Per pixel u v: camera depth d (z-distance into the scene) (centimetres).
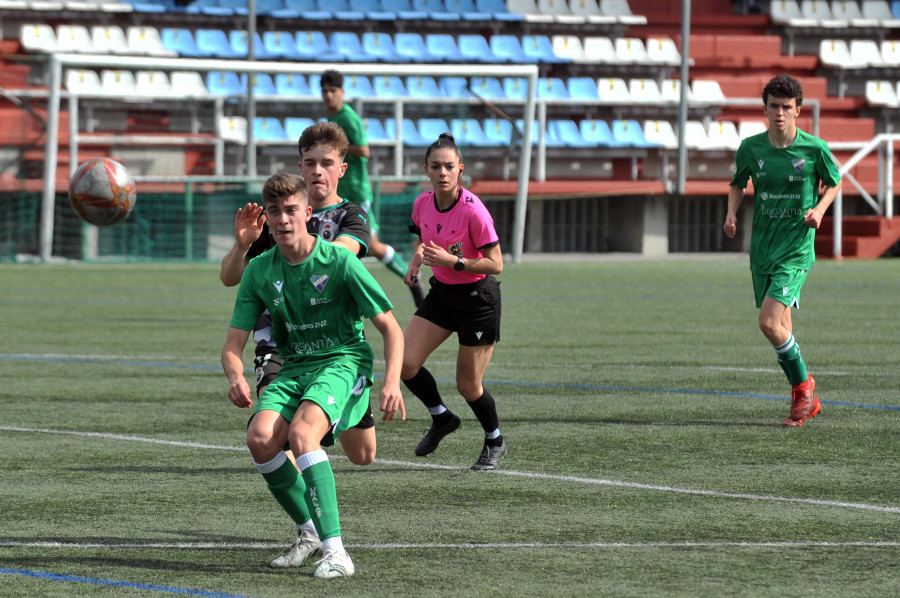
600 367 3469
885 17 10962
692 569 1499
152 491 1944
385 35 9794
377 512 1812
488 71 7950
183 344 3947
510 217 9419
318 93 9419
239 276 1830
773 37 10469
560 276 7162
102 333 4222
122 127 8731
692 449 2306
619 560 1543
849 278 7044
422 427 2586
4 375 3244
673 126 9825
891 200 9225
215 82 9219
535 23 10144
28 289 5916
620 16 10281
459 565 1520
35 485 1981
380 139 9200
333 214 1956
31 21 9094
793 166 2628
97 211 2936
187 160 8706
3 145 8200
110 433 2453
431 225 2208
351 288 1578
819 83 10288
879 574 1477
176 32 9388
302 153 1953
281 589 1416
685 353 3778
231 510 1822
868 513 1794
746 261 8688
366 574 1480
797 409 2545
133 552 1583
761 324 2562
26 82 8700
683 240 9831
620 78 10038
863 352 3794
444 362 3622
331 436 1576
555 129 9556
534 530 1700
